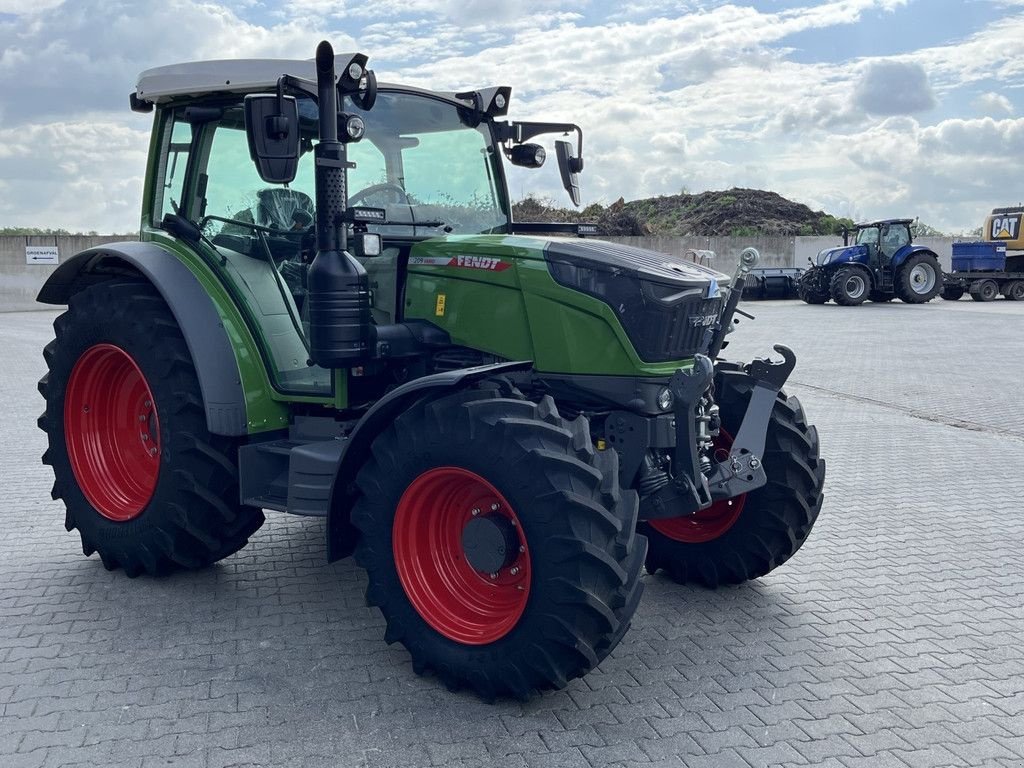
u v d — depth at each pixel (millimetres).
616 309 3777
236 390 4324
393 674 3703
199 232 4586
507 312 3975
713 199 40125
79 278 5164
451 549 3707
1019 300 27672
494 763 3043
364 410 4301
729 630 4191
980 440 8477
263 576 4844
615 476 3371
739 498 4590
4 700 3439
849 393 11086
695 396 3707
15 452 7816
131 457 4969
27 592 4574
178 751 3090
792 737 3230
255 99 3502
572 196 5000
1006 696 3553
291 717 3334
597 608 3217
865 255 24859
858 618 4332
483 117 4863
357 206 4125
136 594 4559
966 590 4695
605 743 3178
